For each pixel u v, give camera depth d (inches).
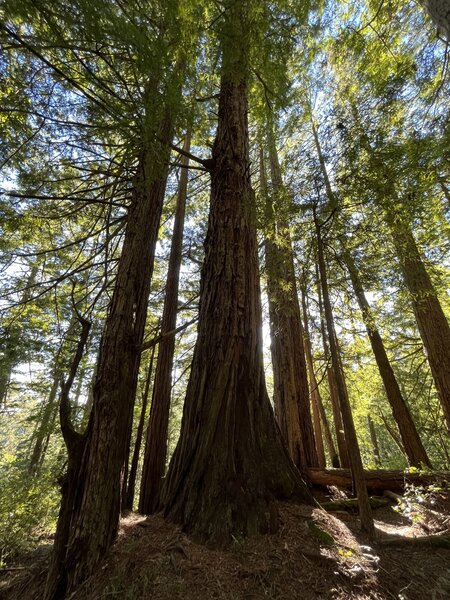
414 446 239.1
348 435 107.5
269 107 171.9
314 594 67.7
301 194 127.8
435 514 128.3
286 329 269.9
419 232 199.6
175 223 266.1
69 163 140.9
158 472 189.6
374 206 126.7
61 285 223.8
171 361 226.5
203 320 132.6
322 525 92.9
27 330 237.0
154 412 208.7
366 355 348.8
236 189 153.7
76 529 91.2
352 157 116.0
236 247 140.6
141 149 120.8
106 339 118.3
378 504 168.6
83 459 102.5
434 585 73.3
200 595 68.2
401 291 212.5
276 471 106.5
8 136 104.9
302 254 157.5
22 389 411.2
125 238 137.9
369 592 68.7
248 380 118.7
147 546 87.7
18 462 384.2
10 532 164.9
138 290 138.9
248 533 87.7
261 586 70.4
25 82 93.5
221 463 101.8
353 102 145.0
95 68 95.9
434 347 235.0
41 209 168.9
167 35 104.0
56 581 85.8
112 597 71.5
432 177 129.6
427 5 92.4
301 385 256.2
